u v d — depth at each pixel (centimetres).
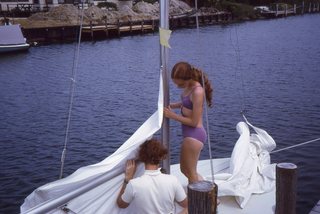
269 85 2173
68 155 1248
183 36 5000
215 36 4938
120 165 339
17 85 2500
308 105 1709
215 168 520
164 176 328
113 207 338
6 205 922
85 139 1405
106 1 6359
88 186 310
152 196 318
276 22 7094
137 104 1931
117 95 2144
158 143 328
